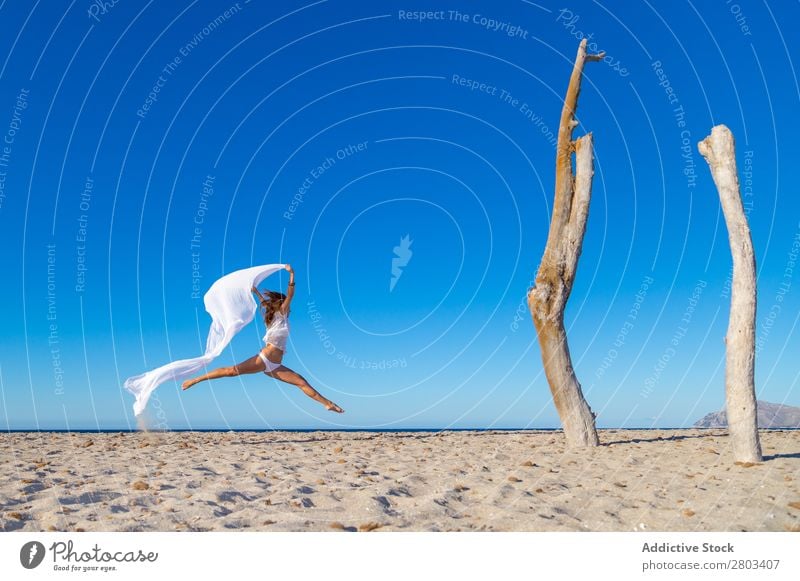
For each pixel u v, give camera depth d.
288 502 5.68
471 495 6.14
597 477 7.05
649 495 6.14
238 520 5.15
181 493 6.01
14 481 6.49
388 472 7.40
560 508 5.68
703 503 5.85
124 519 5.12
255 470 7.38
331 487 6.33
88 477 6.79
